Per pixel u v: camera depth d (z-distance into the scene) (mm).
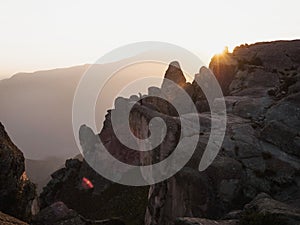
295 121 33094
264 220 17828
